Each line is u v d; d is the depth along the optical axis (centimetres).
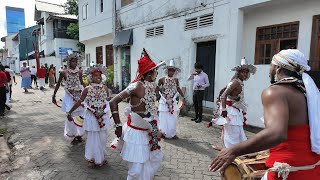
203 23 854
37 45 3161
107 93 446
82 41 1802
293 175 180
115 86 1440
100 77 439
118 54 1403
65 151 519
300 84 188
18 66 3725
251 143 162
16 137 613
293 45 669
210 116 795
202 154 513
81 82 561
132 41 1258
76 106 454
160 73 1051
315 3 611
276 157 186
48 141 582
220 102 478
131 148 316
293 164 179
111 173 421
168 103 604
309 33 629
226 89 461
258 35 744
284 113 168
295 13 651
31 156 492
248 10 743
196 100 779
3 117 830
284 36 684
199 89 769
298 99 179
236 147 168
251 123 693
